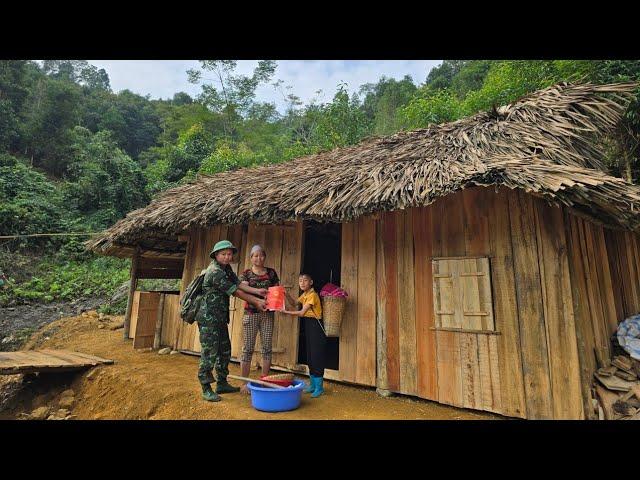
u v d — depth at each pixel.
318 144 16.33
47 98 25.75
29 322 9.92
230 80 27.20
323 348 4.39
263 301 4.35
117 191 17.94
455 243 4.16
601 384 3.42
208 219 5.34
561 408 3.26
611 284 4.49
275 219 4.60
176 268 9.45
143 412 4.31
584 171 3.06
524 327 3.58
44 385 5.73
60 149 24.00
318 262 7.90
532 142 3.85
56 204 16.73
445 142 4.32
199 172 17.03
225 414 3.68
